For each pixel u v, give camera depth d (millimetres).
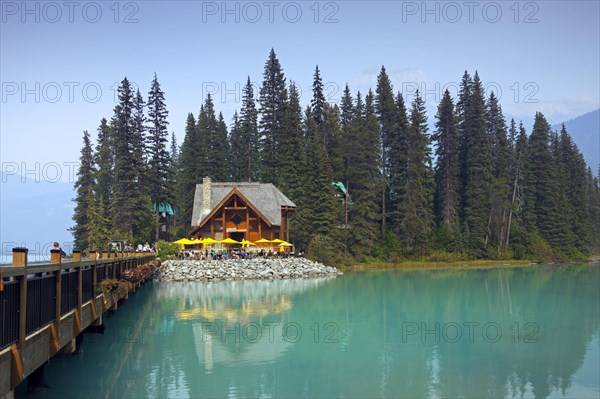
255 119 95500
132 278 31750
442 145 96125
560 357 22203
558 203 102312
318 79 97250
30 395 16359
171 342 24438
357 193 87812
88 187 75188
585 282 55594
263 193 74750
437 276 64000
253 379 18781
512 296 43000
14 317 11094
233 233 70688
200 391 17422
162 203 80875
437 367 20562
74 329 17016
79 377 18578
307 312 33562
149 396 16734
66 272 15812
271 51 92812
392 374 19516
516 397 17156
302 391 17578
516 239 95875
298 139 82938
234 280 56719
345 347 23875
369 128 89562
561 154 111312
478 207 92375
